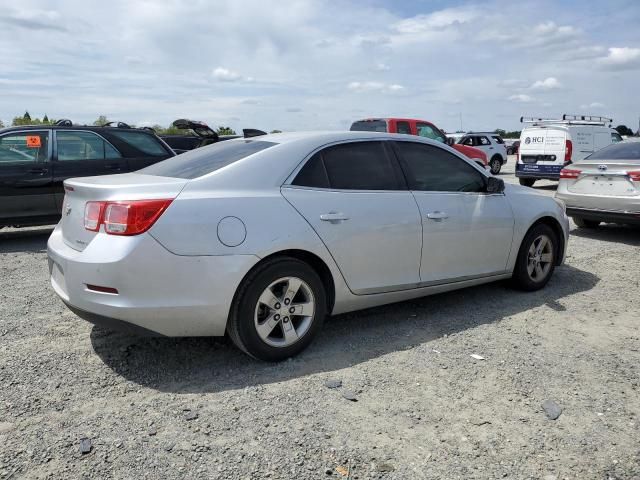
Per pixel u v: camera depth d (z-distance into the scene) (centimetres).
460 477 262
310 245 381
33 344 411
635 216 793
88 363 380
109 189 345
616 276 627
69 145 816
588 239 858
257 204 367
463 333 443
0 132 776
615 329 458
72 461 269
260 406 325
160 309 338
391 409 323
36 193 789
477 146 2239
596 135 1582
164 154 889
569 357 400
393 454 279
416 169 463
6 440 286
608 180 827
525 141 1614
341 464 271
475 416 317
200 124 1379
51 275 403
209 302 347
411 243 440
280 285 379
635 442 294
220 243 348
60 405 323
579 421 314
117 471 262
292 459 274
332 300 409
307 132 437
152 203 336
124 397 334
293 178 393
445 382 357
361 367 378
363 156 435
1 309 491
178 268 338
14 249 767
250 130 1265
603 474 267
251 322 364
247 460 272
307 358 392
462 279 486
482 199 498
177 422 306
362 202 414
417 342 423
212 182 364
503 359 394
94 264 334
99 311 338
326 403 329
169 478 258
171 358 389
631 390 351
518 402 333
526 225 532
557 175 1536
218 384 352
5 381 351
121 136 858
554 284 588
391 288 435
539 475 265
